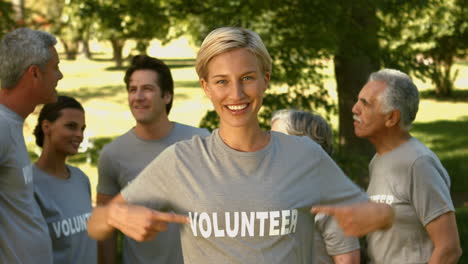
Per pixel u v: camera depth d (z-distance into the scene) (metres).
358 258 2.31
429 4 9.10
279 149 1.72
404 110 2.68
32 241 2.50
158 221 1.53
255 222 1.62
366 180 8.02
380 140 2.77
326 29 7.46
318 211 1.59
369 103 2.75
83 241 2.92
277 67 7.89
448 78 26.16
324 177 1.73
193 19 7.94
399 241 2.61
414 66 8.59
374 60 8.42
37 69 2.56
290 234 1.66
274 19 7.50
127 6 7.96
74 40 7.93
